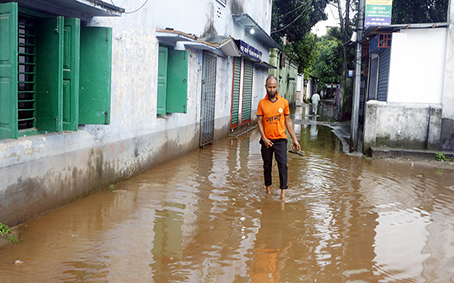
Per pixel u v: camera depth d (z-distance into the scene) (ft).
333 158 32.81
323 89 227.20
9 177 13.91
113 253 12.82
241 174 25.31
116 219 16.02
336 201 19.92
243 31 51.85
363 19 37.52
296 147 20.72
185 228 15.43
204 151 34.01
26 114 15.60
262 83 67.77
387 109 34.50
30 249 12.80
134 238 14.17
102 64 17.28
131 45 22.06
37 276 11.04
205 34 36.17
